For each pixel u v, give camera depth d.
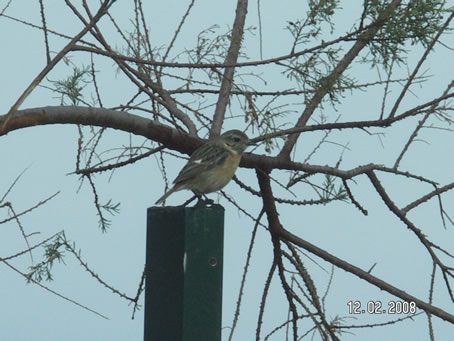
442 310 9.26
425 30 8.08
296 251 9.79
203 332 7.83
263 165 9.55
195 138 9.36
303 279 9.62
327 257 9.59
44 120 7.54
